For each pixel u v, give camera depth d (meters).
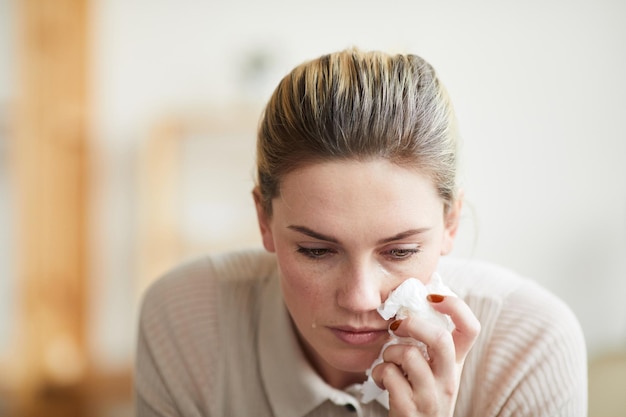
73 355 2.79
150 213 2.83
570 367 0.98
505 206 2.87
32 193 2.70
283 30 2.96
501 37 2.82
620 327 2.88
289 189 0.81
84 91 2.70
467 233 2.79
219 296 1.11
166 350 1.10
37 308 2.74
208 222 2.89
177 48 2.95
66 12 2.65
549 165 2.85
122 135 2.94
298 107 0.81
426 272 0.85
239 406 1.07
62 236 2.74
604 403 2.00
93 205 2.81
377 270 0.84
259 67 2.91
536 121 2.84
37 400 2.77
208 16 2.95
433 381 0.85
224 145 2.90
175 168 2.89
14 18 2.60
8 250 2.70
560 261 2.88
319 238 0.80
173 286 1.14
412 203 0.79
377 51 0.90
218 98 2.96
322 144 0.77
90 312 2.81
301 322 0.88
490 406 0.99
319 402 0.98
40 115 2.67
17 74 2.63
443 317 0.87
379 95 0.80
